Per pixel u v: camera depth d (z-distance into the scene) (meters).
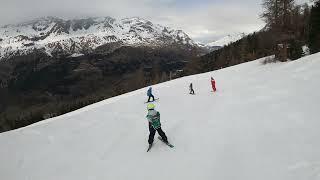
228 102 18.95
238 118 14.30
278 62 42.28
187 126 14.12
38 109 122.81
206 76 43.91
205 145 11.38
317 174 8.07
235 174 8.91
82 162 11.34
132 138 13.45
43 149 13.17
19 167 11.41
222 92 24.58
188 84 36.09
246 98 19.23
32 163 11.70
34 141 14.47
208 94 24.61
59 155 12.29
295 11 44.03
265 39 49.47
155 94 29.38
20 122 95.69
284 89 19.52
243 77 34.75
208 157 10.29
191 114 16.83
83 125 16.97
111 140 13.48
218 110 16.89
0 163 11.86
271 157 9.58
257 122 13.18
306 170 8.41
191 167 9.73
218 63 103.31
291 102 15.51
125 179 9.56
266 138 11.16
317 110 13.23
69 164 11.28
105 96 115.88
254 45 87.12
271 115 13.86
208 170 9.37
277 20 43.47
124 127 15.51
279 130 11.73
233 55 100.81
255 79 29.89
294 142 10.38
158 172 9.71
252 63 48.84
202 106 19.12
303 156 9.26
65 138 14.50
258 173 8.75
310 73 23.33
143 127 15.09
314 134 10.71
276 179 8.27
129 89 105.06
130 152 11.76
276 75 28.42
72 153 12.38
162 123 15.32
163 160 10.56
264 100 17.42
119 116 18.75
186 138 12.39
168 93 29.02
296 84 20.38
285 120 12.77
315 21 45.22
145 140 12.94
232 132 12.39
